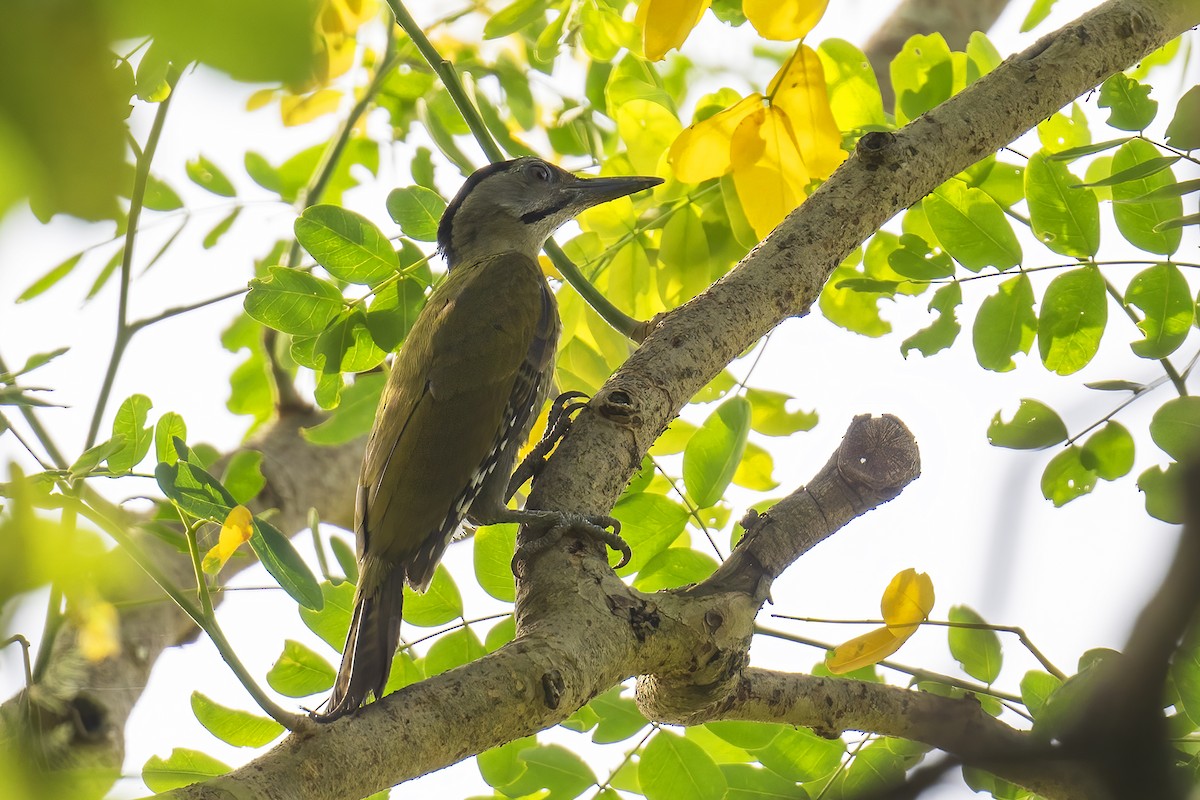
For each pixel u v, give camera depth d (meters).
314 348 8.93
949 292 8.70
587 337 9.84
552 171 10.86
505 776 8.27
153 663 9.04
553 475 6.81
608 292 9.73
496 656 5.33
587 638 5.72
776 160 7.81
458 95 8.66
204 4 1.58
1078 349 8.43
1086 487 7.79
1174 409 7.40
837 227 7.33
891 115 10.53
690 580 8.23
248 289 8.86
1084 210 8.41
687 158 7.93
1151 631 2.11
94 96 1.56
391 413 8.70
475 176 10.96
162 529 7.00
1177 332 8.06
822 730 7.52
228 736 7.75
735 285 7.30
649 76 10.53
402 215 9.08
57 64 1.54
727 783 8.23
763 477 10.04
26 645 5.70
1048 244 8.51
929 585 7.27
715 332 7.18
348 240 8.91
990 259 8.56
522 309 9.10
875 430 7.08
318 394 9.14
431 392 8.59
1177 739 5.98
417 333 8.97
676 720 7.04
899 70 9.54
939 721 7.55
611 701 8.28
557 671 5.38
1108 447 7.77
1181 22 7.92
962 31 12.82
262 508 11.09
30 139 1.54
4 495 2.62
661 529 8.26
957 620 8.12
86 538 2.61
